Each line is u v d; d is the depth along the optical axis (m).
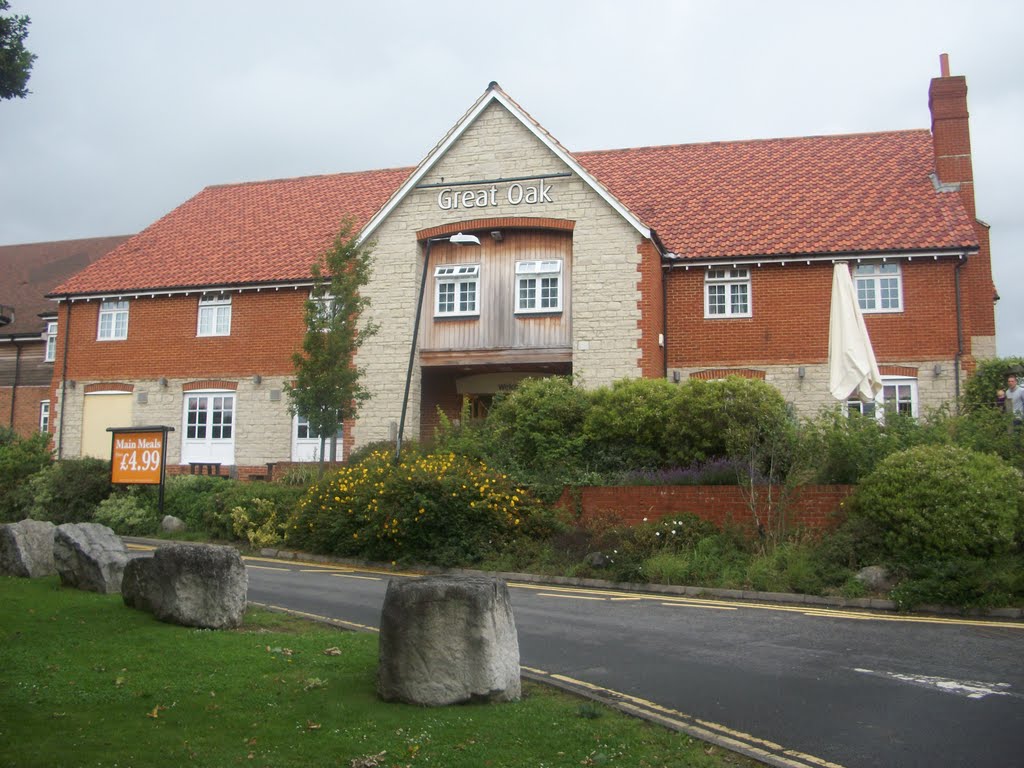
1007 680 8.71
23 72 11.02
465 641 7.46
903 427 17.41
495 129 24.95
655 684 8.54
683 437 18.77
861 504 15.23
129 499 22.00
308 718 6.89
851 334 18.62
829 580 14.18
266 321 28.45
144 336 29.77
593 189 23.97
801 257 24.02
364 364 25.25
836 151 28.78
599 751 6.41
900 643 10.47
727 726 7.28
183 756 6.01
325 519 18.72
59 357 30.59
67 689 7.47
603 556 16.06
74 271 41.12
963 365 22.97
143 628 9.76
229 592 10.13
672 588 14.72
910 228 24.05
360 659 8.72
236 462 28.14
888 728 7.22
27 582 12.94
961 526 13.66
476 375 26.78
